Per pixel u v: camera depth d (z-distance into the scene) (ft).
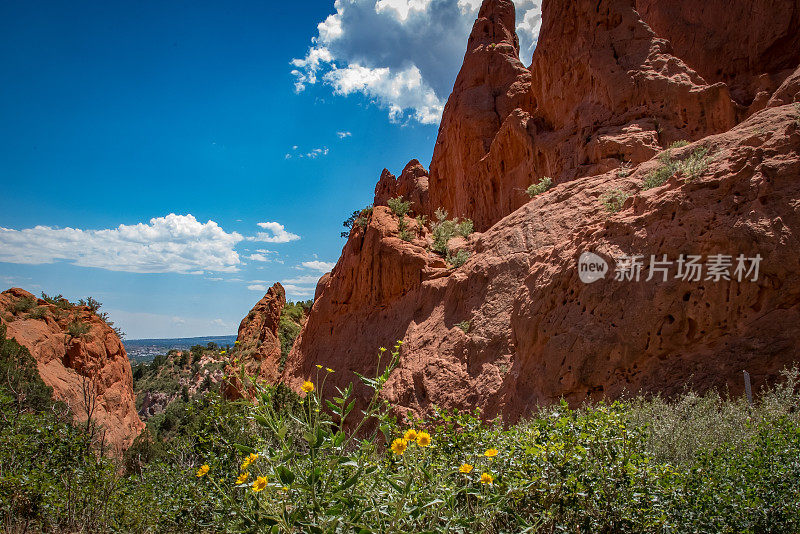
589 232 48.21
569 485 11.28
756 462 13.83
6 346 77.66
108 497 16.55
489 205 101.04
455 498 10.55
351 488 9.27
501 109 111.96
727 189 37.91
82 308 132.16
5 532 13.74
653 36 75.25
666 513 11.96
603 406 14.53
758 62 76.89
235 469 13.94
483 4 133.28
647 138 65.98
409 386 65.31
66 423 18.44
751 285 34.30
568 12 83.61
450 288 73.36
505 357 57.26
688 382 35.76
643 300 39.01
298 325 197.57
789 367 32.24
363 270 95.35
